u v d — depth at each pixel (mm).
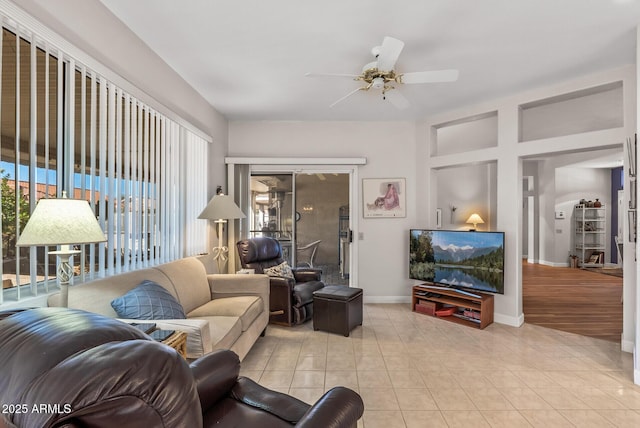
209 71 3383
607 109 4746
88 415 630
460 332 3758
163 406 694
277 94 4016
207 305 3107
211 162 4434
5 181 1715
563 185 8695
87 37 2203
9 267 1751
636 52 2732
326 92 3949
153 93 2998
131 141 2730
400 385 2592
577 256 8570
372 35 2691
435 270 4469
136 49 2732
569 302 5059
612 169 8719
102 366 649
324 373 2787
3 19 1664
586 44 2818
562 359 3055
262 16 2443
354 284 5113
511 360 3035
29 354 692
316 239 7730
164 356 729
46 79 1913
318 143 5121
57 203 1618
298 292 4000
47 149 1918
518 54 2994
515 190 3973
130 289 2357
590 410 2260
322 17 2447
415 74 2715
